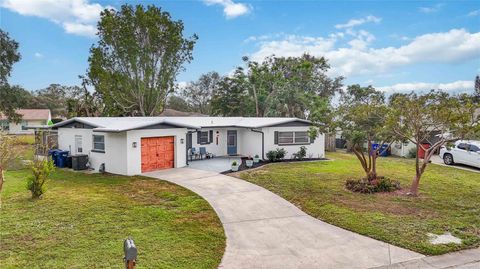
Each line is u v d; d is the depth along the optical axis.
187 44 35.44
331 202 10.77
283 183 13.81
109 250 6.73
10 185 13.42
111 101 34.03
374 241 7.62
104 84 32.59
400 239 7.67
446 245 7.34
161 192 12.27
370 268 6.30
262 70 37.47
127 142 15.88
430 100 11.16
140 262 6.23
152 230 8.06
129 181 14.48
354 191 12.23
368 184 12.39
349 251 7.07
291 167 18.33
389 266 6.39
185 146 18.92
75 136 19.14
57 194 11.84
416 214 9.49
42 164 11.55
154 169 17.44
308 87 39.78
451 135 11.38
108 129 15.52
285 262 6.53
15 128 50.34
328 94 42.94
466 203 10.70
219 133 23.17
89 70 33.81
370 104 12.47
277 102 39.12
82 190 12.62
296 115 40.22
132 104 34.62
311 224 8.82
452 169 18.19
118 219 8.88
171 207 10.25
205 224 8.70
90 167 17.98
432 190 12.57
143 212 9.59
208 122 22.81
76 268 5.90
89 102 37.22
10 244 7.04
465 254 6.95
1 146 8.13
